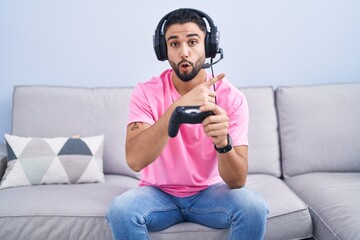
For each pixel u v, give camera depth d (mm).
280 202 1252
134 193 1112
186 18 1054
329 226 1149
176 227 1146
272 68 1964
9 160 1521
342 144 1663
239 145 1122
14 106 1724
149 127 1041
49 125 1679
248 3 1928
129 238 1011
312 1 1934
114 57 1958
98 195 1325
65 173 1501
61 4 1919
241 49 1953
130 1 1923
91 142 1599
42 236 1186
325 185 1427
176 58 1067
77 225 1186
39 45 1940
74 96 1724
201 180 1196
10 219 1190
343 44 1962
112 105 1719
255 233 1019
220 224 1095
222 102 1190
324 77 1972
